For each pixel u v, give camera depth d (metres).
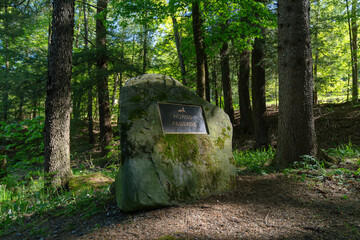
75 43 22.02
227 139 4.40
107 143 13.50
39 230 3.39
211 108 4.44
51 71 5.84
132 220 3.14
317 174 4.42
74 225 3.42
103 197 4.32
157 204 3.37
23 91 11.64
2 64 19.83
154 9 9.29
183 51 11.96
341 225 2.70
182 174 3.65
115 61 13.45
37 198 4.84
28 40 19.48
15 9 12.27
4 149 7.09
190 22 11.20
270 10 10.27
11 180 6.26
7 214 4.13
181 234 2.64
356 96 13.63
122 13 9.40
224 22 10.23
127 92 3.80
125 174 3.34
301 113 5.12
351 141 9.92
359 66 15.46
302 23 5.11
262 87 11.63
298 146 5.11
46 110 5.87
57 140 5.80
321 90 16.27
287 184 4.11
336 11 14.35
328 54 15.24
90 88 12.33
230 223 2.89
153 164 3.47
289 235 2.55
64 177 5.76
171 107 3.98
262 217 3.03
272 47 11.34
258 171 5.24
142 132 3.57
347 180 4.07
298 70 5.12
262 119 11.56
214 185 3.92
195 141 3.99
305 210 3.16
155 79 4.14
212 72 16.09
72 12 6.06
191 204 3.53
